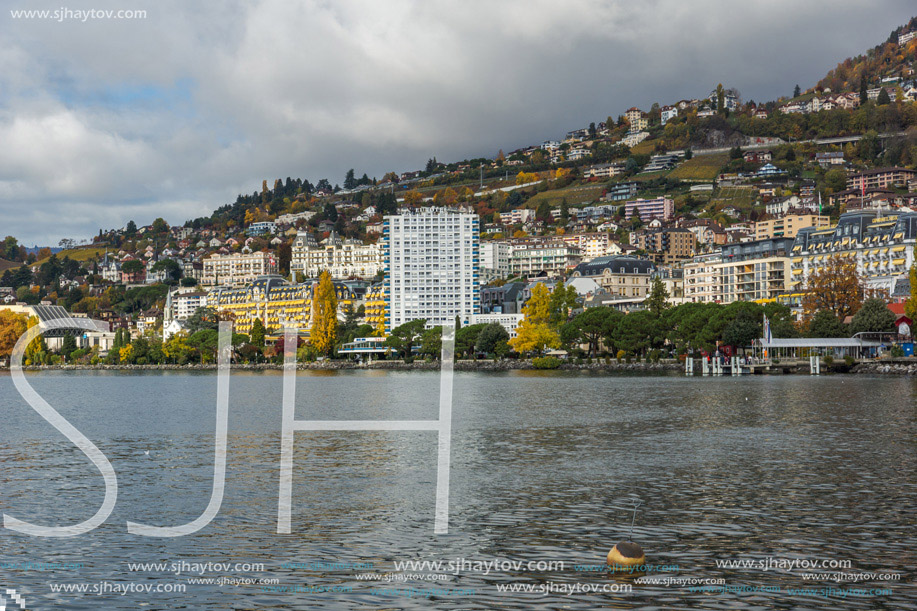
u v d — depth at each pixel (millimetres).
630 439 99750
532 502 63656
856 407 128750
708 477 72938
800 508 59844
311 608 41969
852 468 75688
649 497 64750
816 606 41406
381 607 42000
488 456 87688
